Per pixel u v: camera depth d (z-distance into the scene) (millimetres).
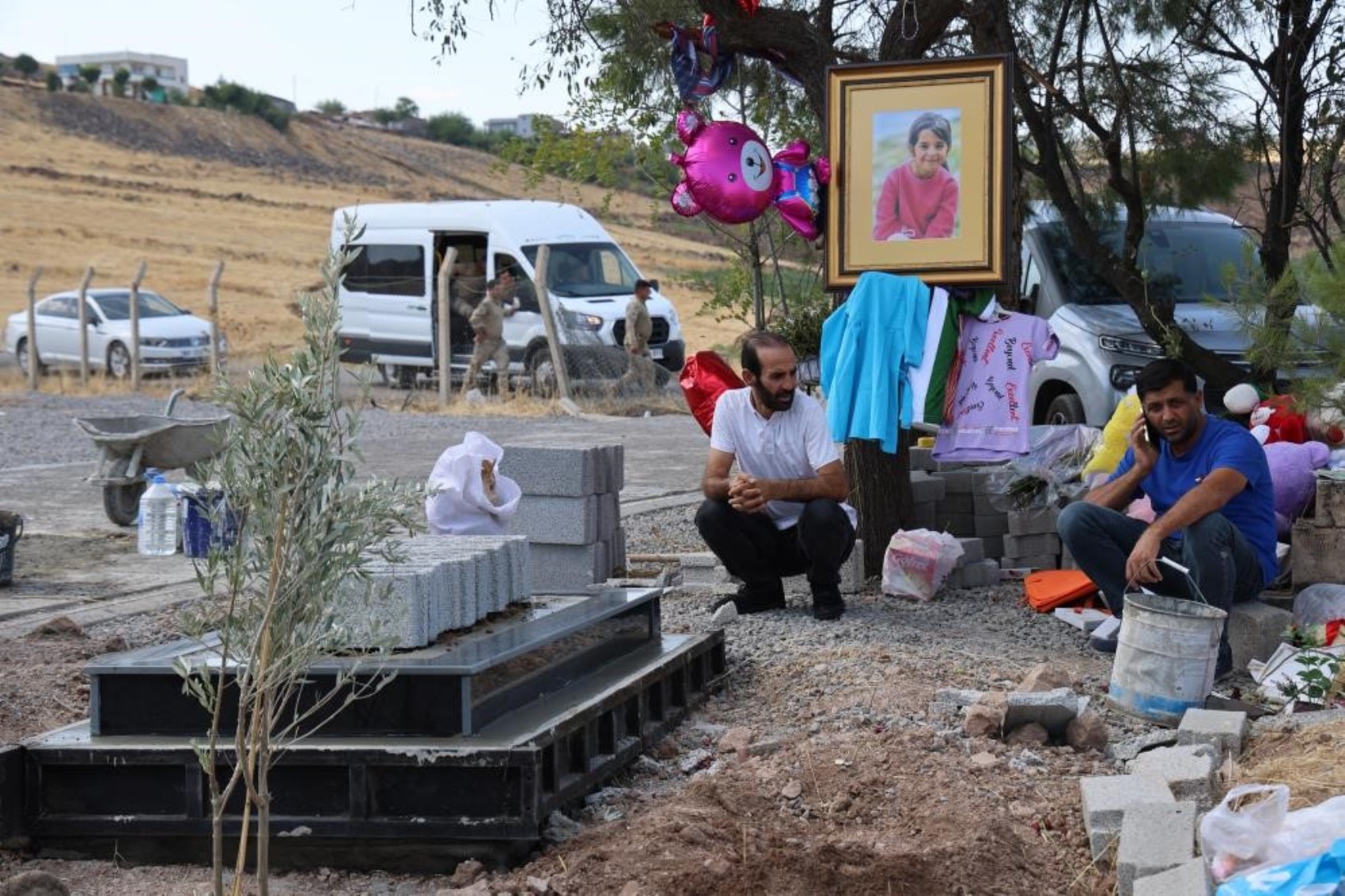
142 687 4723
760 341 7250
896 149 7754
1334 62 11039
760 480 7273
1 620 7820
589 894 4184
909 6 8617
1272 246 11406
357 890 4402
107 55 150125
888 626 7320
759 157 8055
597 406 21312
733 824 4590
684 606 7871
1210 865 3969
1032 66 11906
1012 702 5414
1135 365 11773
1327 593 6977
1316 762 4852
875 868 4234
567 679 5273
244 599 4414
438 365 23516
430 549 5410
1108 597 6879
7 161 82125
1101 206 12414
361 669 4547
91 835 4594
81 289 25516
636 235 67250
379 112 129250
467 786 4465
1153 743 5305
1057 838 4609
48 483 13867
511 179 107250
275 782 4531
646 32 12547
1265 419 8500
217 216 74000
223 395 3619
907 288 7680
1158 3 11477
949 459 7930
